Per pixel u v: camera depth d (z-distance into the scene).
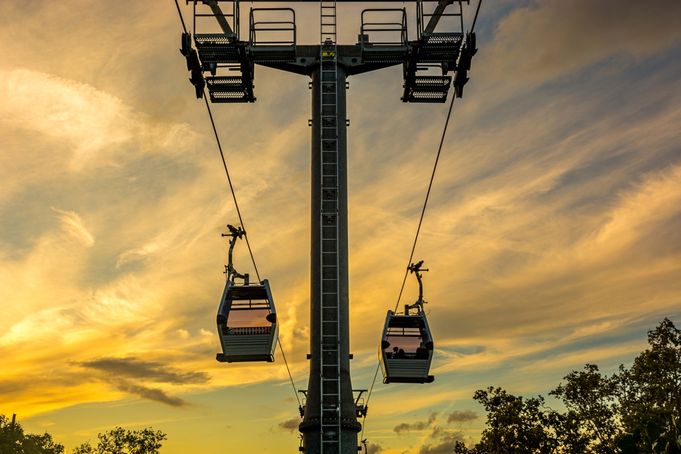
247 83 24.53
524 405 47.34
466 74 21.89
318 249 22.47
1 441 52.88
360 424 21.38
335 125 23.44
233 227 24.78
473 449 48.06
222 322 23.92
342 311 22.00
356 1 24.17
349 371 21.89
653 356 44.22
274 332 23.98
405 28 24.02
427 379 26.59
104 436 65.81
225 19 23.69
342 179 23.08
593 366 46.69
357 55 24.11
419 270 27.48
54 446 56.81
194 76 23.52
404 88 24.67
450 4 23.11
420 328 27.06
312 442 21.05
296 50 24.14
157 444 66.56
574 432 45.81
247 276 24.81
